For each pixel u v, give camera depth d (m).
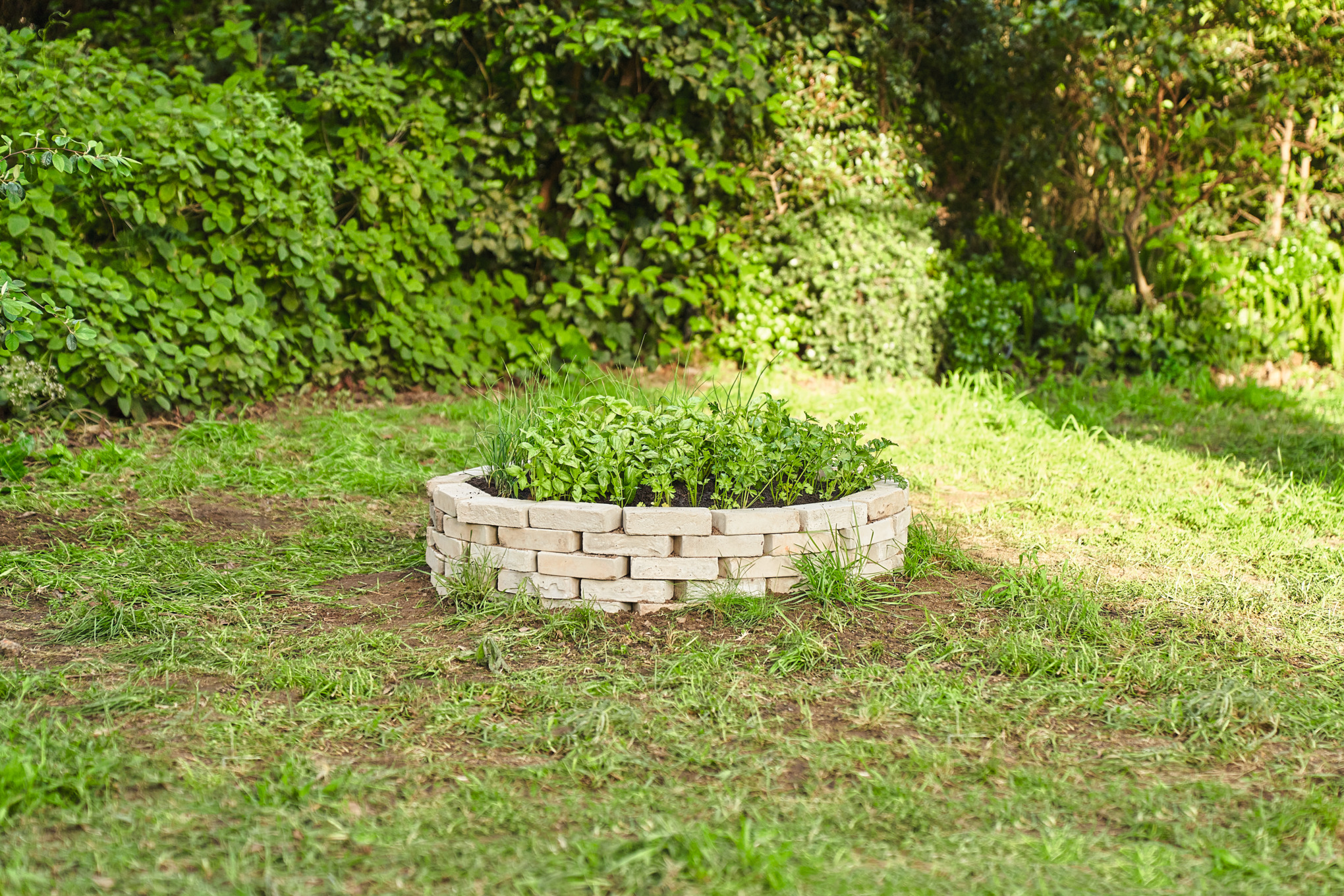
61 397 5.51
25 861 2.05
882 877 2.05
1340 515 4.66
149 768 2.43
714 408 4.13
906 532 4.01
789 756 2.56
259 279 6.73
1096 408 7.17
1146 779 2.48
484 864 2.10
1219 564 4.11
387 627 3.42
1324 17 8.52
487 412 6.53
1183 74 8.25
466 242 7.65
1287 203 9.27
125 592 3.57
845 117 8.36
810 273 8.21
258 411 6.51
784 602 3.55
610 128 7.71
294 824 2.21
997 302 8.23
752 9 8.27
